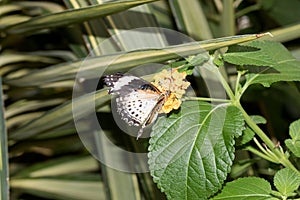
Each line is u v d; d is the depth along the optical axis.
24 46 1.02
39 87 0.88
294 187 0.64
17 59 0.93
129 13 0.80
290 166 0.67
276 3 0.99
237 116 0.64
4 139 0.77
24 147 0.94
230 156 0.62
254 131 0.67
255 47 0.67
